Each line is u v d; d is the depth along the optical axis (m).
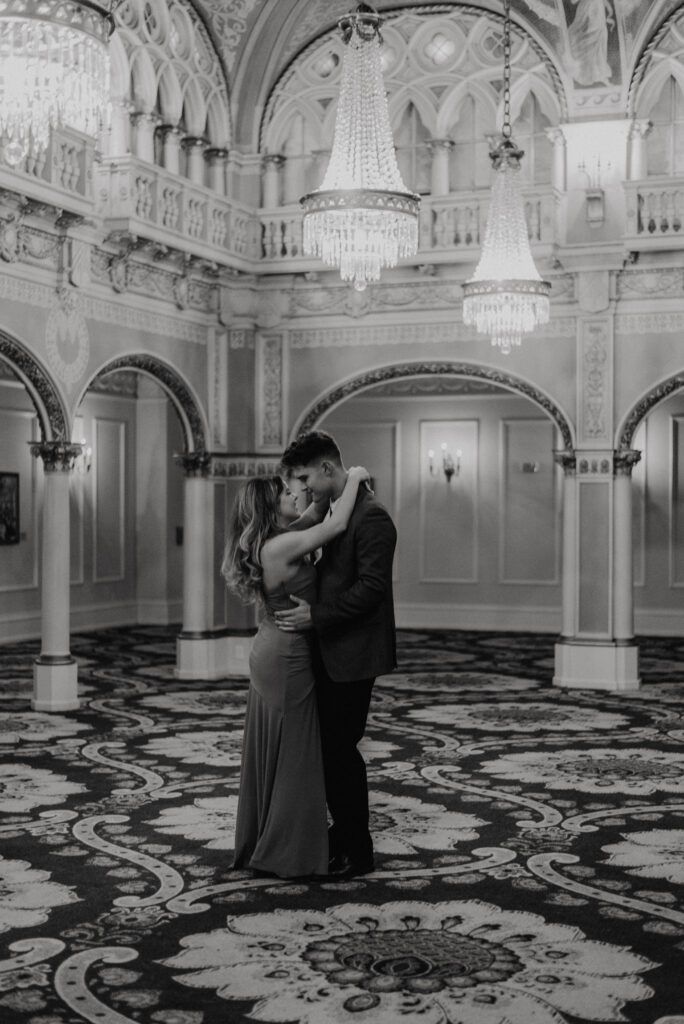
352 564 6.11
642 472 19.94
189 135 14.61
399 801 8.16
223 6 14.59
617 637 14.10
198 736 10.66
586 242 14.15
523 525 20.59
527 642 18.77
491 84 14.75
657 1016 4.59
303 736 6.26
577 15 13.88
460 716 11.87
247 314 15.27
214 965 5.10
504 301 11.60
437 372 14.85
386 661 6.06
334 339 15.14
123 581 20.72
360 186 9.15
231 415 15.37
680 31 14.10
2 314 11.61
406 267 14.70
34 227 11.91
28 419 18.59
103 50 7.86
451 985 4.89
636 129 14.12
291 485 6.40
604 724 11.38
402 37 15.02
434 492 21.02
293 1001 4.73
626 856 6.78
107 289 13.15
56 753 9.87
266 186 15.29
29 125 8.48
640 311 14.18
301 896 6.02
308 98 15.25
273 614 6.20
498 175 11.88
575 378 14.41
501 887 6.18
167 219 13.55
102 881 6.29
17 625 18.38
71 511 19.48
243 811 6.46
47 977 4.98
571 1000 4.73
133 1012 4.63
